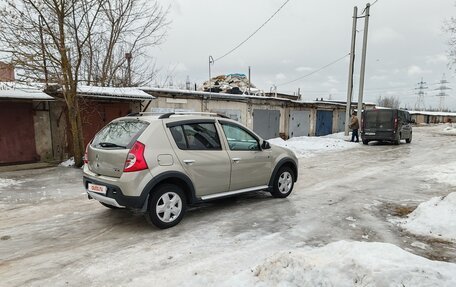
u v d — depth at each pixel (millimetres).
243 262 3398
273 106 18125
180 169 4438
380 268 2479
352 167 10062
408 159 11773
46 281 3027
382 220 4832
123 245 3875
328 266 2615
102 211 5285
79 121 9867
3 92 9461
